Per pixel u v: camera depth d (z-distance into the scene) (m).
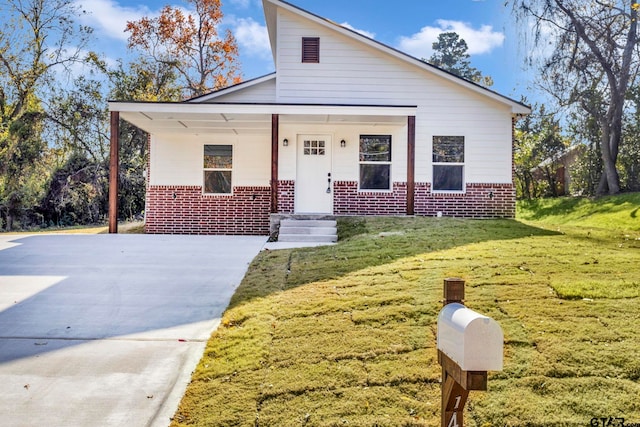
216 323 4.94
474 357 1.90
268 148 13.45
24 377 3.71
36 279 6.62
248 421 3.02
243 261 7.86
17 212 19.47
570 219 16.47
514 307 4.54
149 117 11.65
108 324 4.91
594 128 18.64
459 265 6.35
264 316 4.84
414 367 3.52
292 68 12.73
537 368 3.37
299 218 11.16
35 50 22.22
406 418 2.95
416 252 7.46
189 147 13.39
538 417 2.87
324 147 12.70
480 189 12.66
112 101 11.01
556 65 17.91
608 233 9.45
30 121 21.02
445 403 2.15
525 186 24.34
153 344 4.39
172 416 3.15
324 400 3.19
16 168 20.20
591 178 19.20
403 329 4.21
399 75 12.70
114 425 3.04
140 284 6.43
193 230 13.34
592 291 4.95
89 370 3.84
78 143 22.56
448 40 40.47
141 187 22.25
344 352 3.83
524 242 8.12
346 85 12.73
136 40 26.12
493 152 12.70
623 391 3.08
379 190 12.68
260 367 3.72
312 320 4.58
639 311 4.35
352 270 6.48
